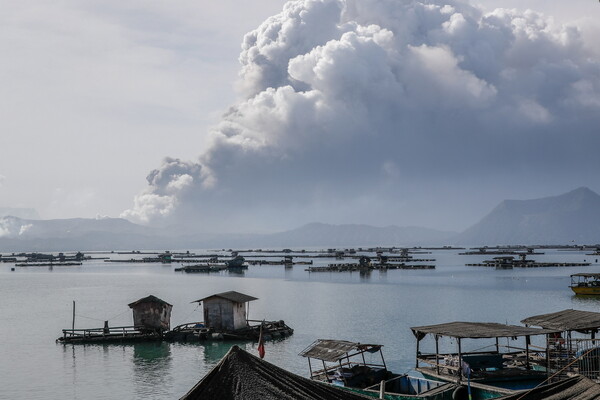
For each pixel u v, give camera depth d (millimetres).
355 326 73750
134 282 157375
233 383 18469
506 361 43688
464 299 102125
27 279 172750
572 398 21219
